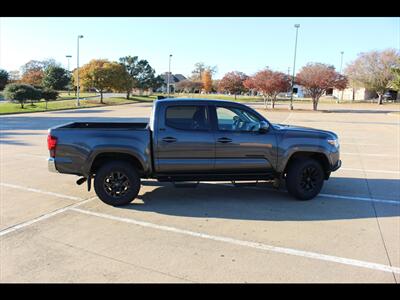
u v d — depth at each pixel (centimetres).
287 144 609
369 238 459
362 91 7638
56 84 7888
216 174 600
